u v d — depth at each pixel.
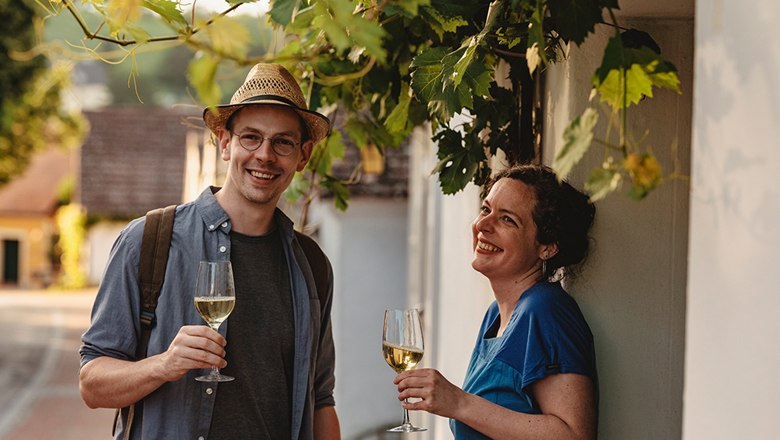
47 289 43.97
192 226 3.31
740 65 1.77
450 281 6.22
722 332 1.83
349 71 3.84
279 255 3.41
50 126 24.59
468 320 4.97
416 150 9.69
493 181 3.07
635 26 3.10
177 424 3.18
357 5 2.83
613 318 3.08
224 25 2.00
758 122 1.71
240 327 3.27
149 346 3.22
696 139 1.93
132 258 3.24
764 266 1.70
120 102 57.88
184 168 35.50
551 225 2.89
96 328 3.21
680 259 3.08
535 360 2.71
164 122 36.47
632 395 3.09
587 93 3.06
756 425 1.72
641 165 1.98
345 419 11.56
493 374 2.80
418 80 2.98
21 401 17.77
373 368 11.64
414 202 10.15
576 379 2.70
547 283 2.89
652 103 3.08
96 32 2.73
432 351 7.71
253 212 3.35
